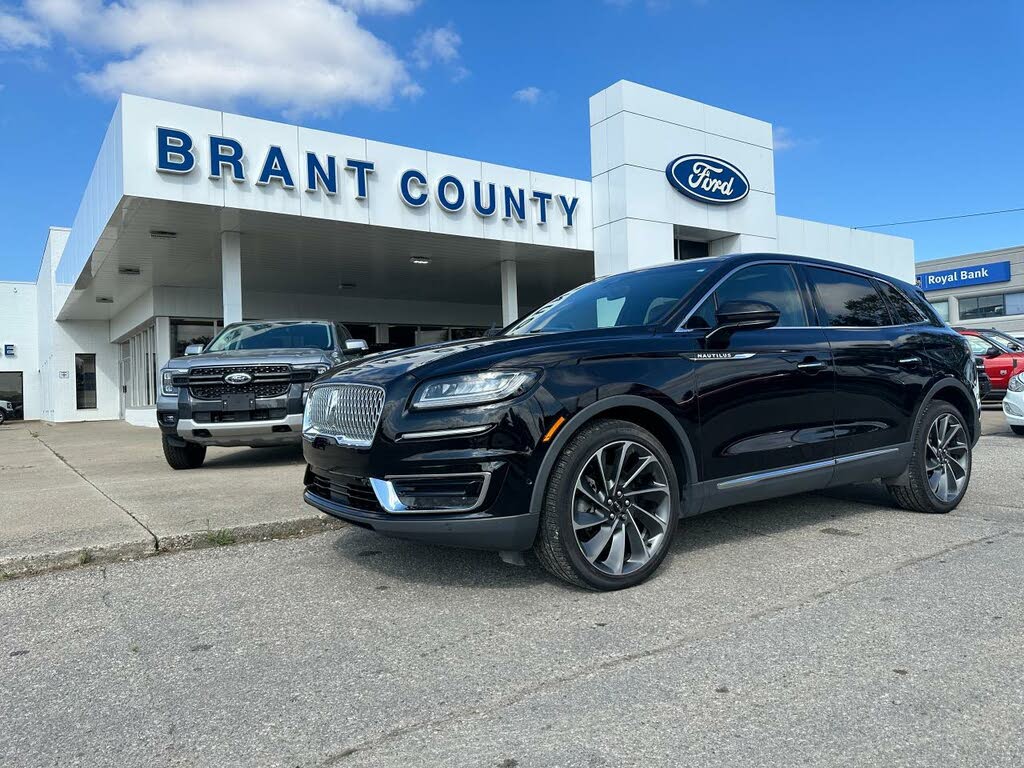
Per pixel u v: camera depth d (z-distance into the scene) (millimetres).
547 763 2068
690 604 3344
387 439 3297
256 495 5895
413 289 20609
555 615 3240
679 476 3779
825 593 3463
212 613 3398
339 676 2686
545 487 3299
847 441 4473
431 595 3553
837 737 2178
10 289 30641
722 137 17141
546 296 23516
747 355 4004
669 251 16031
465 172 13750
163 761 2139
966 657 2723
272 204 11578
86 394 25609
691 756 2088
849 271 4980
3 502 5871
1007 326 39969
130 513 5211
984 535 4492
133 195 10461
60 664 2867
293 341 8922
